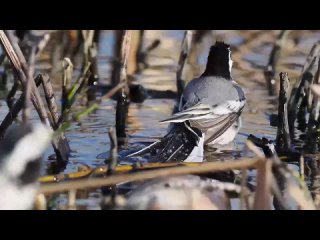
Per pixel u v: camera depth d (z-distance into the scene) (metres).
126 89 12.09
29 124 6.30
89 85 14.28
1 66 14.89
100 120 12.51
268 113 13.31
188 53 14.62
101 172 9.23
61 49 16.19
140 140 11.72
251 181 9.59
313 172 10.18
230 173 9.68
